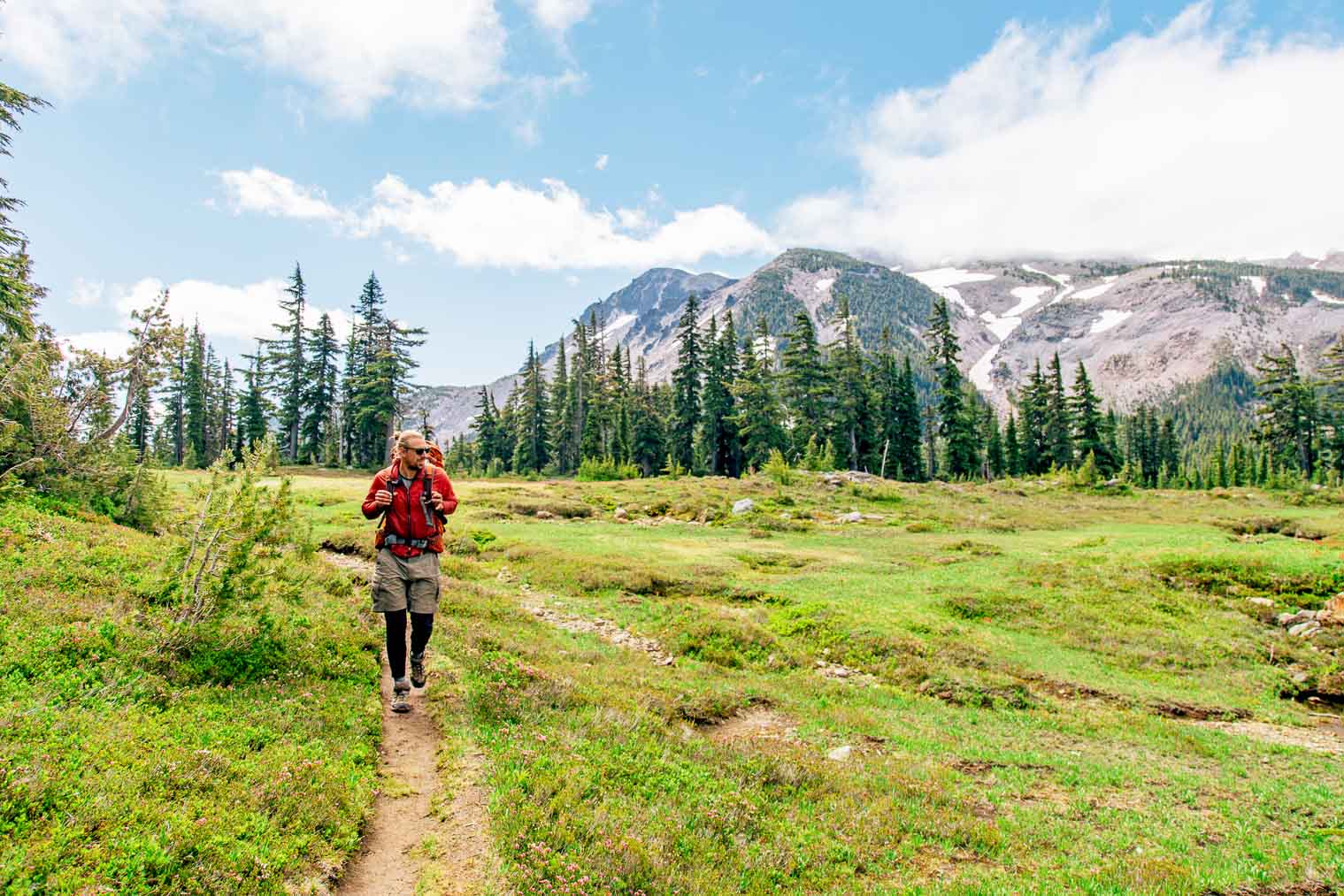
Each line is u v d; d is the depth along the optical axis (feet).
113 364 65.57
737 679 48.03
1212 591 79.10
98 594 28.17
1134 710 50.14
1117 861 24.79
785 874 19.62
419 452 24.84
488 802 18.52
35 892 11.21
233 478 28.27
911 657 56.49
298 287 257.34
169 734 18.02
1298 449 276.41
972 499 173.58
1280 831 30.01
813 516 143.23
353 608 37.99
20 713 16.63
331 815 16.47
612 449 276.00
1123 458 361.71
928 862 23.26
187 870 12.87
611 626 59.93
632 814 19.65
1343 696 55.57
